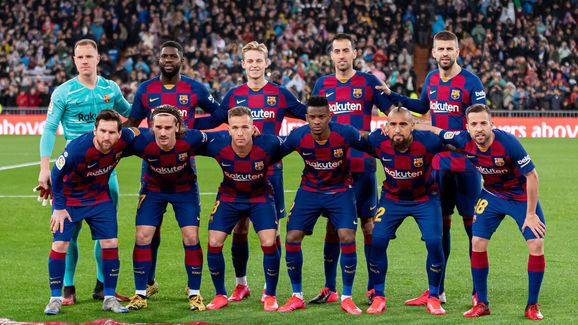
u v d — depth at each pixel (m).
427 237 6.59
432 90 7.45
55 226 6.48
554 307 6.65
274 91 7.61
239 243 7.13
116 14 31.73
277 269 6.75
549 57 31.06
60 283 6.57
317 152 6.57
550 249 9.37
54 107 7.14
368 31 30.89
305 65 29.25
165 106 6.43
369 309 6.56
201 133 6.70
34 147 23.36
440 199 7.33
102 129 6.17
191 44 30.34
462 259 8.88
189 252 6.73
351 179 6.92
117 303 6.62
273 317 6.37
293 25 31.16
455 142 6.50
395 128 6.36
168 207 12.20
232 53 30.23
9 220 11.29
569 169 17.95
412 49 30.61
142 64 28.94
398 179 6.63
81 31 30.84
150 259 6.76
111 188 7.28
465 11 31.75
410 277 8.02
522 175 6.37
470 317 6.32
